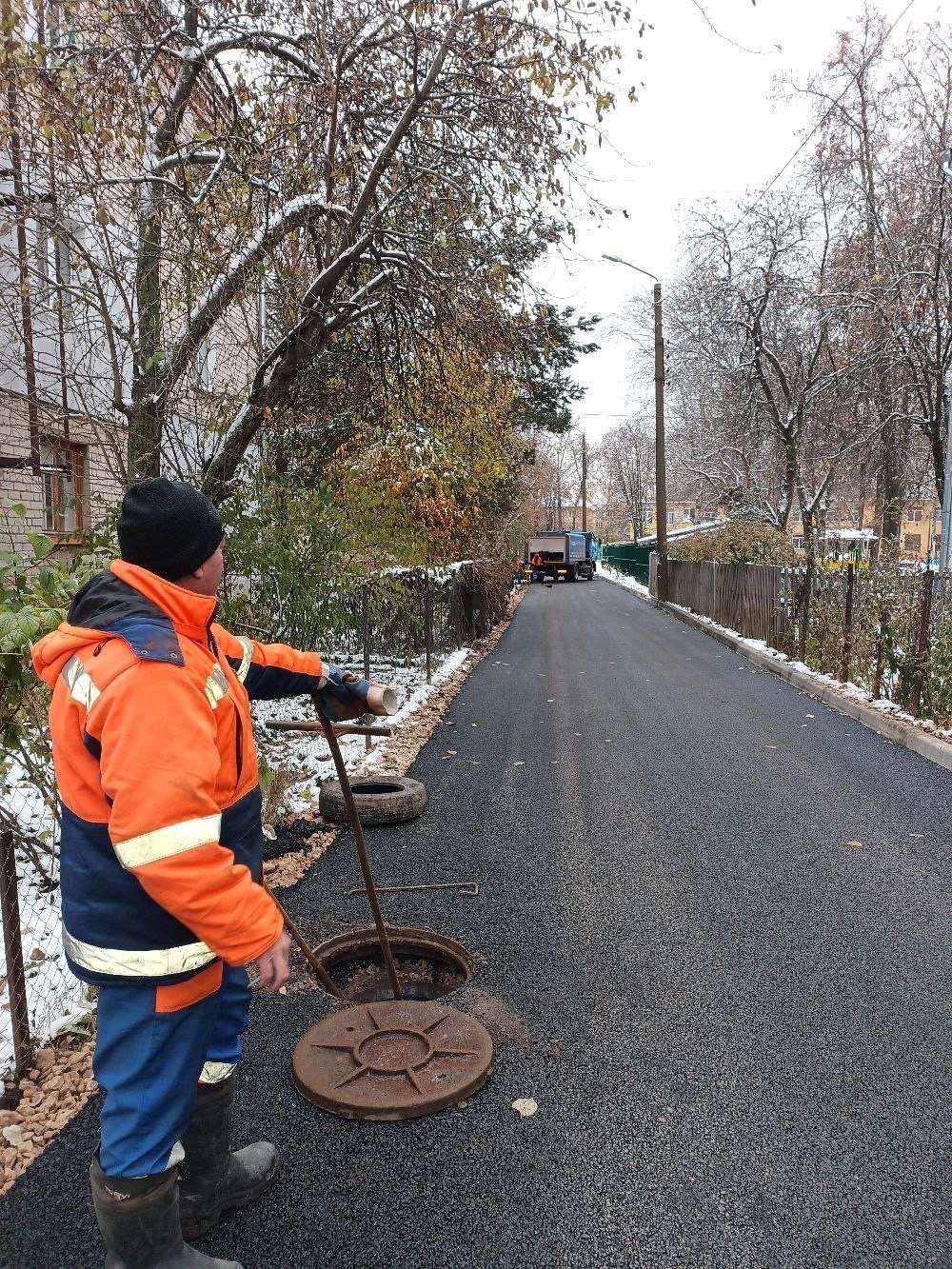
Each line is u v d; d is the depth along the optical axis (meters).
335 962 3.94
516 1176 2.50
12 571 3.97
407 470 10.48
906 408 19.25
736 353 22.86
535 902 4.45
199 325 6.98
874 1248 2.23
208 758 1.81
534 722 9.02
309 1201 2.41
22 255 5.84
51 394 6.81
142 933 1.88
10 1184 2.50
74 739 1.85
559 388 21.53
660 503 27.22
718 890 4.59
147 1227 1.97
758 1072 2.99
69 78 5.85
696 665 13.22
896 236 16.22
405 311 9.46
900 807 5.96
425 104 7.60
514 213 8.45
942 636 8.34
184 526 1.97
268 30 7.54
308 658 2.64
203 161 7.58
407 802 5.71
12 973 3.01
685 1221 2.33
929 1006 3.42
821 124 16.58
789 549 16.81
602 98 7.20
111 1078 1.94
